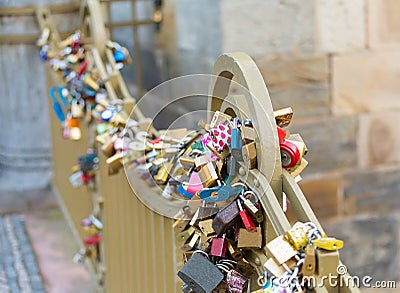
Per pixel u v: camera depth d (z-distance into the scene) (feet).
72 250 11.66
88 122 8.44
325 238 3.34
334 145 12.62
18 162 14.85
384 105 12.62
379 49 12.42
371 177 12.87
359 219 13.00
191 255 4.27
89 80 7.87
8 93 14.57
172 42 14.76
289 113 4.09
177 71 14.60
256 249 3.98
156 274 5.80
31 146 14.76
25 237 12.28
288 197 3.82
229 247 4.06
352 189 12.87
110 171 6.42
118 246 7.40
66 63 9.24
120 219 7.11
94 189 8.83
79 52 9.20
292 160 3.91
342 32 12.27
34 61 14.42
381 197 12.97
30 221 13.05
